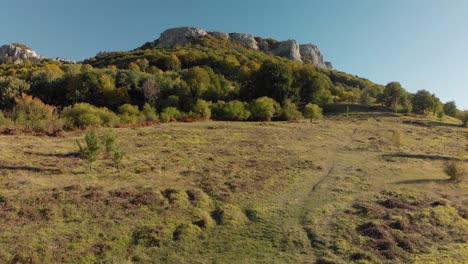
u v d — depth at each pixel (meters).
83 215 15.95
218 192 20.09
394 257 13.52
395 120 61.81
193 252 13.80
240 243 14.61
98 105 71.00
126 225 15.34
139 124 48.47
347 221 16.75
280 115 62.47
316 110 58.88
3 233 13.75
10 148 27.98
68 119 42.50
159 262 12.99
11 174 21.17
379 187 22.48
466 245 14.77
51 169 23.06
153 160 27.00
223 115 59.72
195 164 26.47
